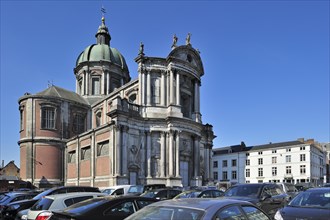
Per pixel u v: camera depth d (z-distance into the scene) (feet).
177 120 134.62
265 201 44.06
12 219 52.01
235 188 48.78
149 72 137.39
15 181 150.41
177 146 133.69
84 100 184.24
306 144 240.73
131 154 126.93
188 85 148.77
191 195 60.34
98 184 130.21
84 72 190.39
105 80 189.78
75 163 152.97
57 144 162.71
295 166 242.58
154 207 21.31
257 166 260.01
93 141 137.69
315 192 36.32
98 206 29.73
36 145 159.12
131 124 128.67
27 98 162.91
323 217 30.45
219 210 20.43
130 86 148.77
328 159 310.45
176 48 140.15
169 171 131.64
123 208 31.07
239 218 21.66
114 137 123.95
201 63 153.38
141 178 128.06
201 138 156.15
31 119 160.97
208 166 163.02
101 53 192.34
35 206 39.22
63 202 38.37
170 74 138.21
